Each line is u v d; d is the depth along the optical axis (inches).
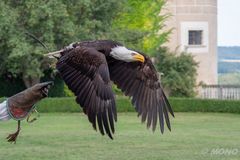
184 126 1307.8
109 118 207.0
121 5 1753.2
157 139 1000.2
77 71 211.8
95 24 1690.5
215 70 2347.4
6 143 925.2
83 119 1450.5
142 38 1835.6
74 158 780.6
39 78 1781.5
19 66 1689.2
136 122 1375.5
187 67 2026.3
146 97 251.6
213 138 1041.5
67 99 1662.2
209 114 1688.0
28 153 823.1
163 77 2018.9
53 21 1619.1
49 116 1535.4
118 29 1807.3
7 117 255.3
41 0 1603.1
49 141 960.3
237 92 2128.4
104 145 914.7
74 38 1656.0
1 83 1895.9
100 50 222.1
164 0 2055.9
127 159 774.5
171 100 1753.2
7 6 1616.6
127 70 251.8
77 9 1689.2
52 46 1598.2
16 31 1616.6
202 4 2301.9
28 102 255.0
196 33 2314.2
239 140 1010.7
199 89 2198.6
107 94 209.5
